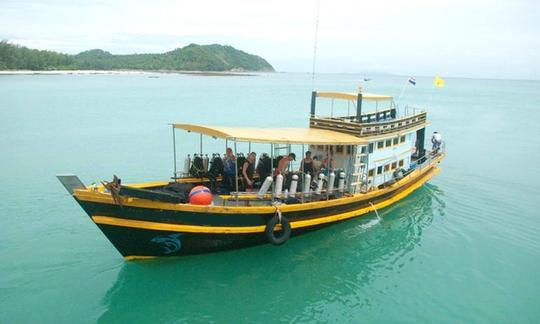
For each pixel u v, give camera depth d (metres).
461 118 60.28
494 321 11.61
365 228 17.70
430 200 21.70
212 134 13.77
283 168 15.31
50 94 85.50
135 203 11.84
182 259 13.77
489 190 23.69
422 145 24.44
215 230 13.15
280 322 11.32
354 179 17.11
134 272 13.16
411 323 11.49
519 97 118.56
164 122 48.03
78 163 27.88
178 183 14.70
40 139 36.25
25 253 14.46
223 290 12.59
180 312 11.51
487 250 15.93
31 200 20.06
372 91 134.12
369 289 13.07
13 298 11.83
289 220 14.68
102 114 54.75
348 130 17.03
